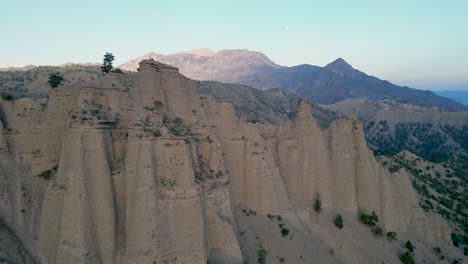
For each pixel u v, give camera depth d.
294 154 71.50
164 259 45.75
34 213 48.62
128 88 55.03
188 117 57.84
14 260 44.34
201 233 48.34
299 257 59.78
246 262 53.91
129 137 48.44
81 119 47.03
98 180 46.00
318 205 71.44
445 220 89.69
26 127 52.31
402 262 71.62
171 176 48.94
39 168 51.09
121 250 46.25
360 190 77.44
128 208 46.47
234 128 65.94
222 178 56.41
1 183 49.09
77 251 43.50
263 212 64.06
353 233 71.81
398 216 80.56
